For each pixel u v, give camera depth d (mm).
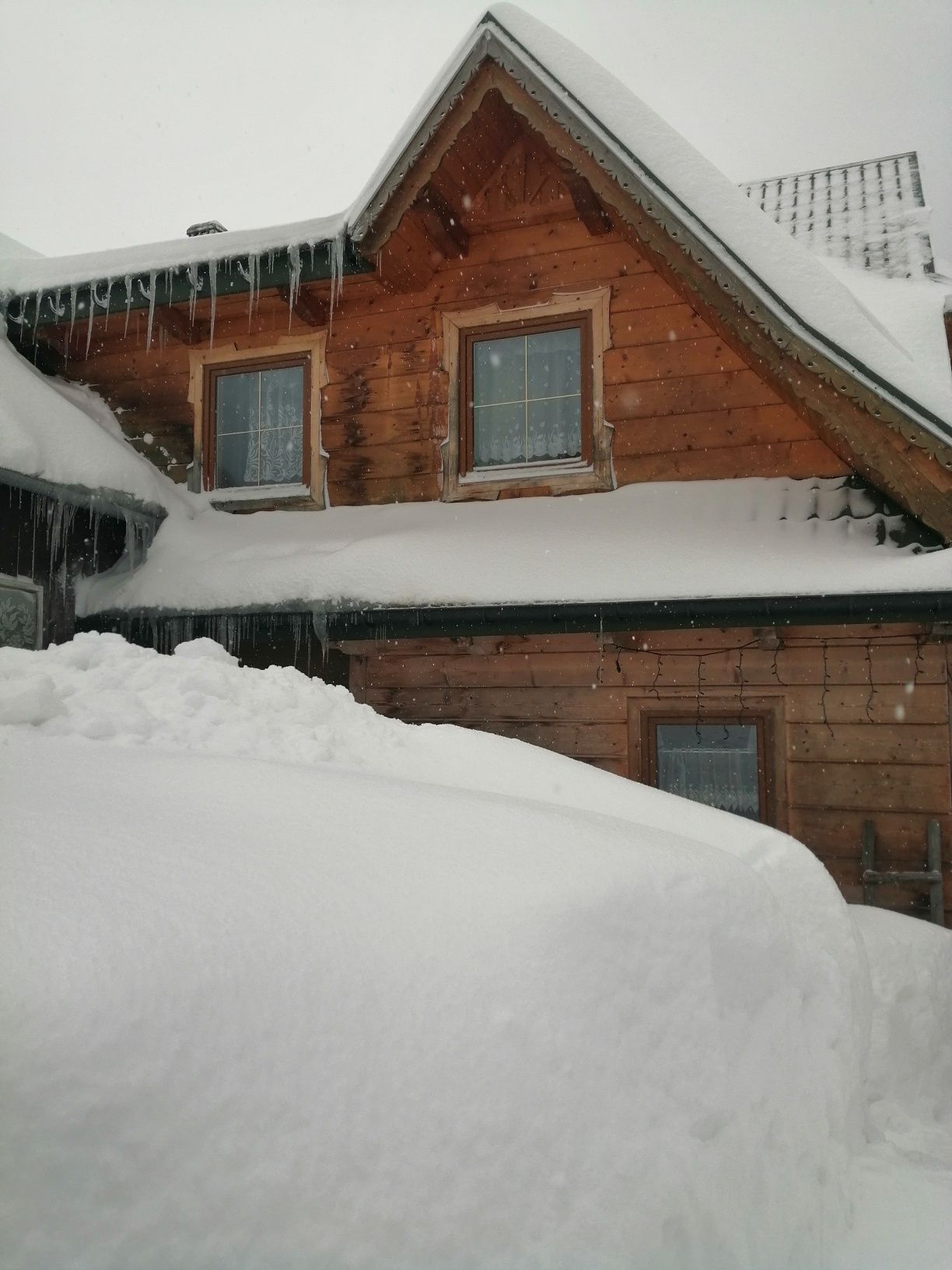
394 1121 1953
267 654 8297
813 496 6871
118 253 8141
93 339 9055
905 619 5938
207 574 7508
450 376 7953
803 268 6188
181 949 2010
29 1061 1755
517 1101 2080
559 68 6629
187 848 2449
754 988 2852
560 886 2520
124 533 8523
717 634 6914
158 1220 1720
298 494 8273
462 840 2785
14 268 8516
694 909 2750
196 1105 1828
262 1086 1895
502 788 4180
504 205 7848
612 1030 2334
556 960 2322
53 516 7691
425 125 6906
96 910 2062
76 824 2508
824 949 3391
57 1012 1820
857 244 9203
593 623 6523
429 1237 1876
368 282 8172
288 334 8461
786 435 7133
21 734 3453
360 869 2488
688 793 6945
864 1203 2859
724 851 3230
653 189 6320
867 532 6484
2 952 1910
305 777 3281
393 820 2902
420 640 7551
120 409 8914
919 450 5824
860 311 6484
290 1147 1857
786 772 6668
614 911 2531
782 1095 2738
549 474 7613
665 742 7047
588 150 6520
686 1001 2568
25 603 7383
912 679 6488
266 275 7762
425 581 6848
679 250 6379
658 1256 2096
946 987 4195
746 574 6242
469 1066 2072
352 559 7168
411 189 7070
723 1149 2412
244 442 8602
